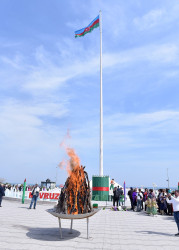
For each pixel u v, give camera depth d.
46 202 19.02
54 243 6.22
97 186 23.98
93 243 6.37
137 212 15.67
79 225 9.49
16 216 11.44
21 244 5.96
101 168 24.58
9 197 21.78
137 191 17.19
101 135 25.44
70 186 7.07
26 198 20.69
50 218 11.27
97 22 28.58
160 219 12.24
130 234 7.85
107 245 6.18
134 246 6.16
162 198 14.73
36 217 11.40
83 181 7.23
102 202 21.11
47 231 7.90
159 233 8.16
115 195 17.77
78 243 6.30
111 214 14.18
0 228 8.02
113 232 8.13
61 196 7.13
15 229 8.00
